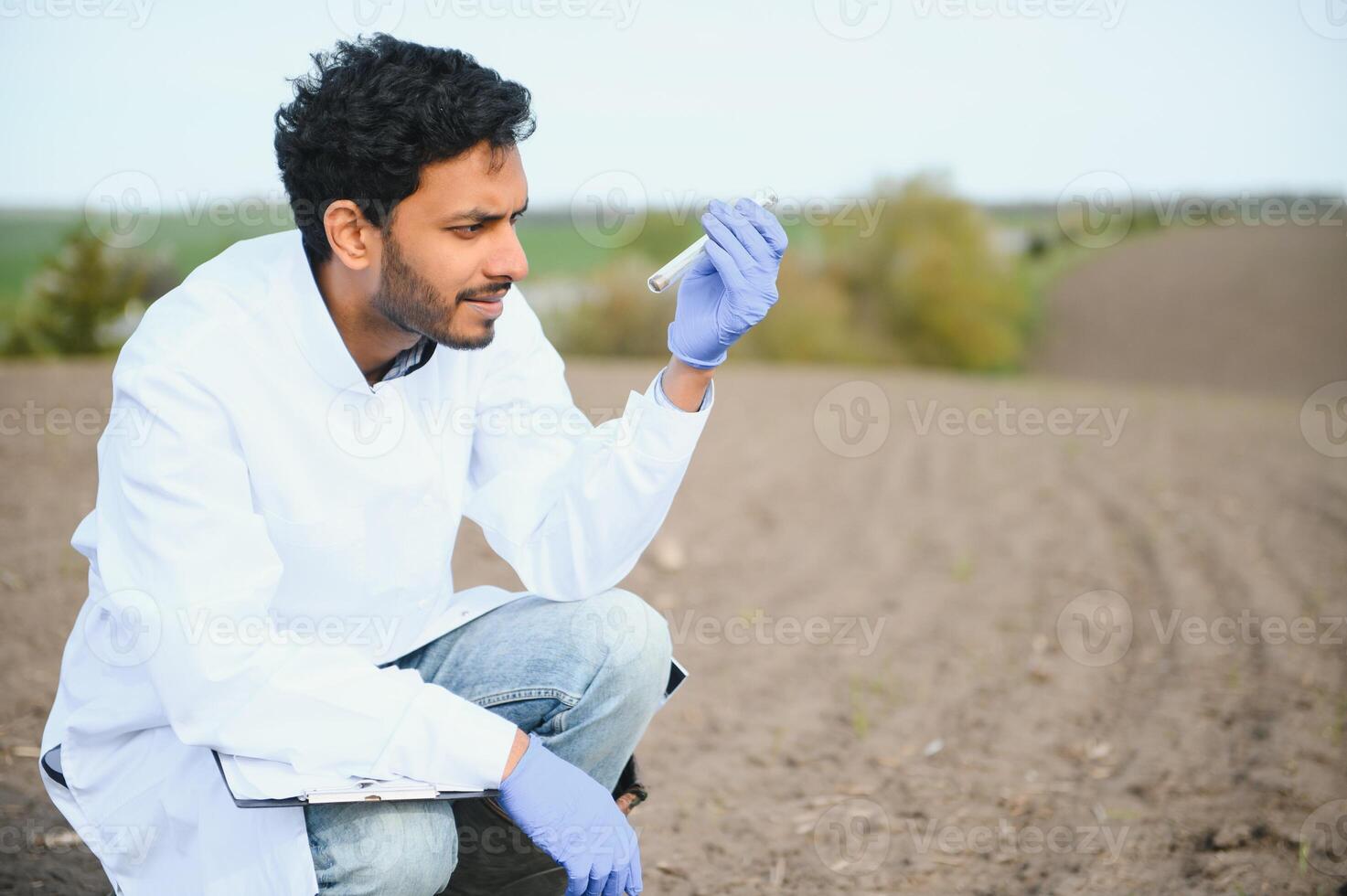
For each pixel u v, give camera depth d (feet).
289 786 4.51
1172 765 8.55
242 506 4.64
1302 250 127.03
